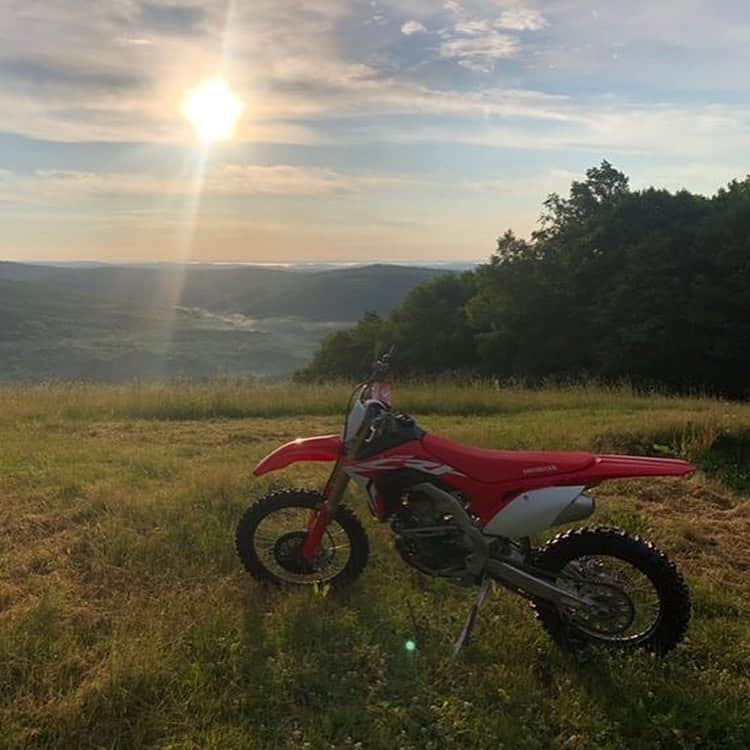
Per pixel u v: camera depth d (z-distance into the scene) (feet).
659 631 12.84
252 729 10.91
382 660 12.76
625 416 37.86
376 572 16.21
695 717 11.35
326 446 14.46
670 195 140.46
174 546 17.16
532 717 11.41
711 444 29.19
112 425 35.27
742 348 110.32
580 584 12.96
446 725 11.16
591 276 133.59
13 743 10.31
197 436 32.55
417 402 43.80
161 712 11.07
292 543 15.23
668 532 19.24
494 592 15.42
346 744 10.68
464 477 13.15
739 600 15.48
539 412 42.09
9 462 25.13
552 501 12.80
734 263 112.47
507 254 145.48
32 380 54.03
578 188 150.20
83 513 19.54
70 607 14.26
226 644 12.87
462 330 159.84
